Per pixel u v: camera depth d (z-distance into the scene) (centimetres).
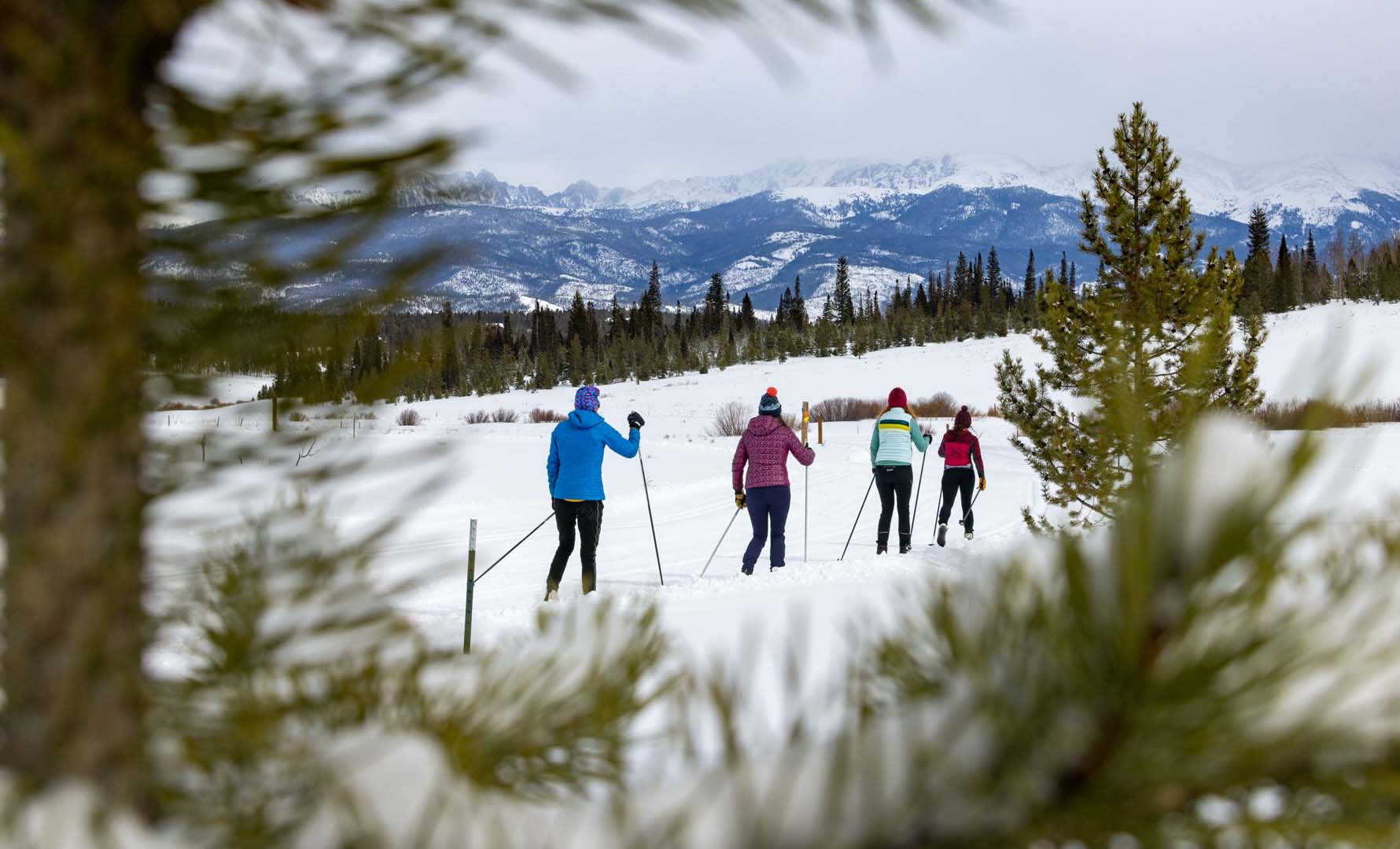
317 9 64
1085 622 49
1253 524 44
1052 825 48
